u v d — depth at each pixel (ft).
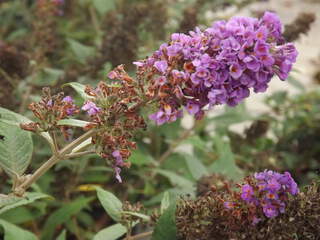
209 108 0.76
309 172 1.80
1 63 1.38
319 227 0.82
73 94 1.40
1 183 1.27
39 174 0.89
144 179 1.49
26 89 1.54
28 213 1.27
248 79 0.76
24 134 0.93
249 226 0.83
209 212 0.87
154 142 1.62
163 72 0.78
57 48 1.72
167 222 0.86
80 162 1.31
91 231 1.48
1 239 1.27
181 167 1.59
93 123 0.82
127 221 0.97
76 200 1.33
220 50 0.77
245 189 0.82
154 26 1.64
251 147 1.72
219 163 1.35
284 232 0.82
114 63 1.43
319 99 2.07
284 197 0.82
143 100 0.80
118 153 0.83
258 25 0.78
